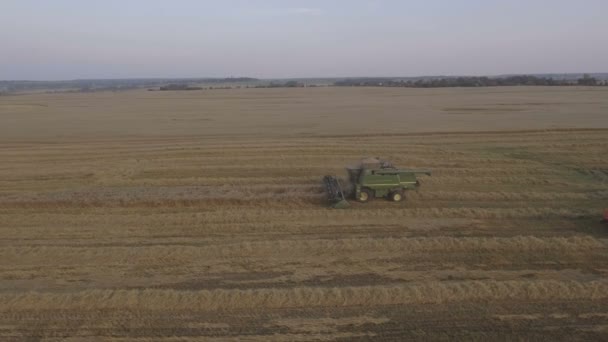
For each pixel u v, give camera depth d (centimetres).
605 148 2681
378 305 1007
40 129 3950
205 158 2570
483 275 1148
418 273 1162
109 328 938
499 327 933
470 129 3444
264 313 982
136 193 1845
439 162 2402
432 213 1588
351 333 916
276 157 2558
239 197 1755
